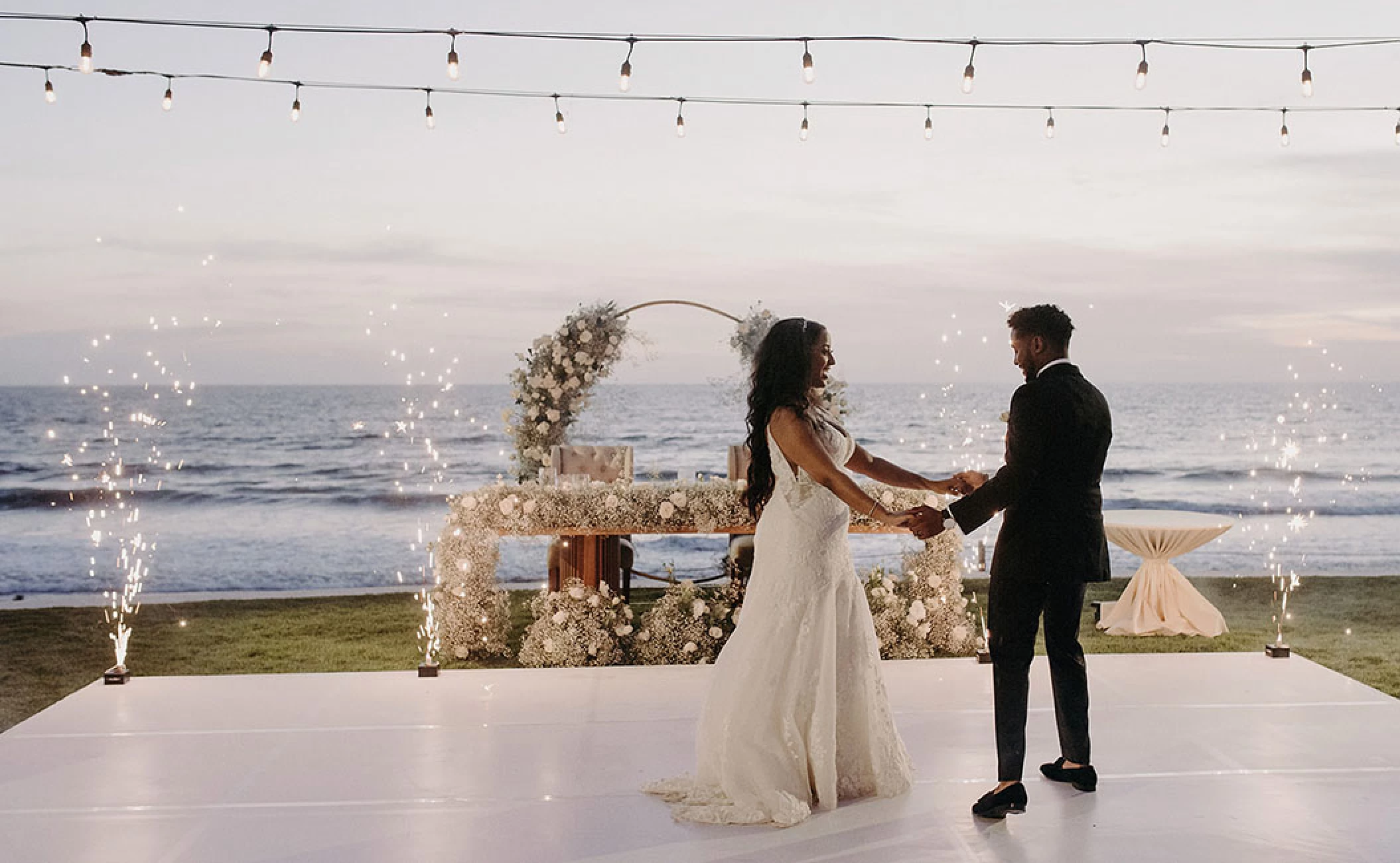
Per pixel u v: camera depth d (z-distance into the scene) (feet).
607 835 11.59
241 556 45.34
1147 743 14.58
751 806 11.96
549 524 19.95
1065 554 12.19
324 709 16.52
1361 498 54.08
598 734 15.21
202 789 13.08
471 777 13.44
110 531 51.01
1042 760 13.96
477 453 73.15
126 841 11.51
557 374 22.70
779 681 12.23
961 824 11.84
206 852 11.21
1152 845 11.24
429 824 11.94
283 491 63.93
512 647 21.49
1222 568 36.47
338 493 63.82
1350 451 57.52
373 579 40.60
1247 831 11.60
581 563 20.38
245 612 26.63
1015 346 12.87
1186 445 61.21
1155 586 22.77
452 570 20.71
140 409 71.20
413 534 50.83
